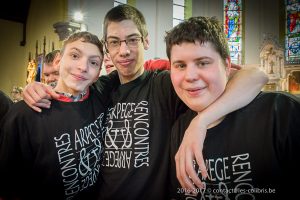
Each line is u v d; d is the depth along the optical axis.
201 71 0.99
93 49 1.30
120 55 1.35
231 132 1.04
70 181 1.27
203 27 0.99
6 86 6.65
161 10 7.52
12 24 6.69
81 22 4.96
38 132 1.23
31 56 6.22
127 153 1.26
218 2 8.84
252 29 8.88
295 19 8.34
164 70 1.50
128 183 1.22
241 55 8.88
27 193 1.29
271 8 8.72
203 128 0.95
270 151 0.96
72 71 1.28
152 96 1.36
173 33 1.04
